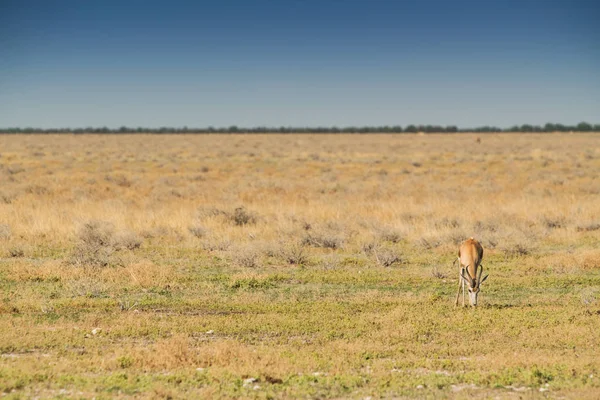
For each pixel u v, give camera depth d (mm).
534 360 31328
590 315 40969
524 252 63594
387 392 26938
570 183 137125
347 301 45125
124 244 64625
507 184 135500
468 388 27703
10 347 32938
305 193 116938
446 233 69500
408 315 40625
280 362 30812
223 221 80688
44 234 70125
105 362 30391
